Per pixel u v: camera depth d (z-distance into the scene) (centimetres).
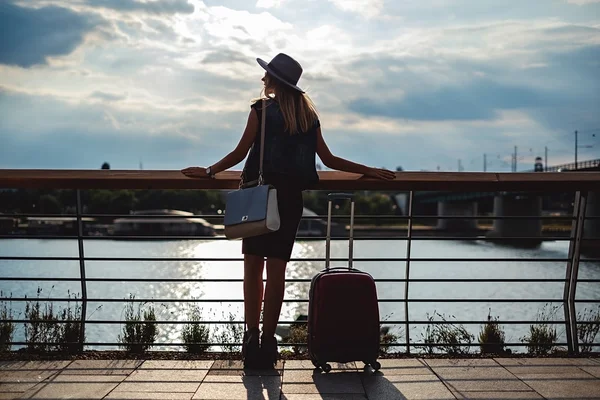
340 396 323
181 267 3778
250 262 380
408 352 421
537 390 333
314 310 362
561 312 595
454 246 6800
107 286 2717
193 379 352
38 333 434
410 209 418
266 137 367
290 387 338
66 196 4909
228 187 408
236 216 350
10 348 423
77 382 345
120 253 5828
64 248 4228
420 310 1753
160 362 390
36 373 363
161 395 321
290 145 367
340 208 9562
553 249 5888
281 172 365
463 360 399
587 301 429
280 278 374
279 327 598
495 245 6750
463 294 2712
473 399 318
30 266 2158
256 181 367
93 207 8012
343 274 363
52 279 436
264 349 376
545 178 400
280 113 367
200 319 444
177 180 394
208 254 5828
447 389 335
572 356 413
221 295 2623
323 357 359
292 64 371
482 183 400
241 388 336
